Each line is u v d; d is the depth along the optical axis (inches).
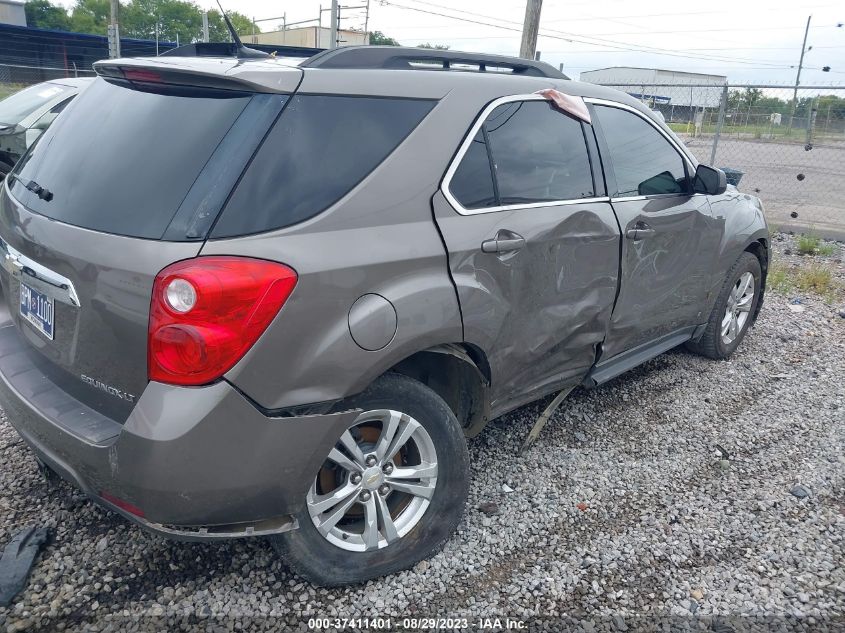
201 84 98.3
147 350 87.6
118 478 88.5
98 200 97.0
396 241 102.0
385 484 108.2
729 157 602.2
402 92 110.0
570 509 132.1
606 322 146.8
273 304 88.4
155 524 90.4
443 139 112.1
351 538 108.2
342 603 106.4
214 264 86.4
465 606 107.3
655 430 164.4
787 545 124.6
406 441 108.3
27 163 117.9
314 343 92.6
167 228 89.1
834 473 149.2
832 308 270.4
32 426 101.1
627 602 109.7
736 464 151.4
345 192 99.0
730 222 187.9
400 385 104.5
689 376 196.2
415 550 112.6
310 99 99.3
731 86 442.6
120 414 94.1
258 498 92.5
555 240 127.6
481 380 120.4
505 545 121.2
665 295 165.5
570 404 174.6
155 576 109.6
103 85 114.3
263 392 89.7
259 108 95.0
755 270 208.1
